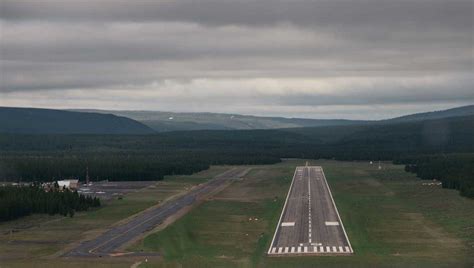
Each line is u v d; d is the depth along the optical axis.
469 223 155.75
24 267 115.50
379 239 139.62
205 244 135.50
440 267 112.62
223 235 145.88
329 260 119.00
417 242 135.88
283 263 116.81
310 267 113.69
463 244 133.12
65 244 137.75
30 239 144.38
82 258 122.56
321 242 136.88
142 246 133.00
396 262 116.69
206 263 116.94
